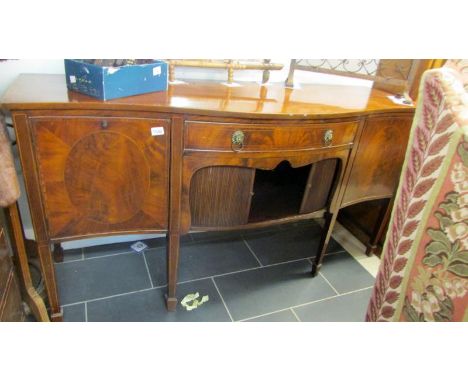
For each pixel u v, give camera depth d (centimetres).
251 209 134
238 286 149
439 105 64
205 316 132
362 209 187
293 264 167
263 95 125
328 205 140
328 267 168
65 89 98
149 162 101
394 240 79
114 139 95
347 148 127
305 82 164
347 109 119
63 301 131
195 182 111
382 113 128
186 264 158
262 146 108
